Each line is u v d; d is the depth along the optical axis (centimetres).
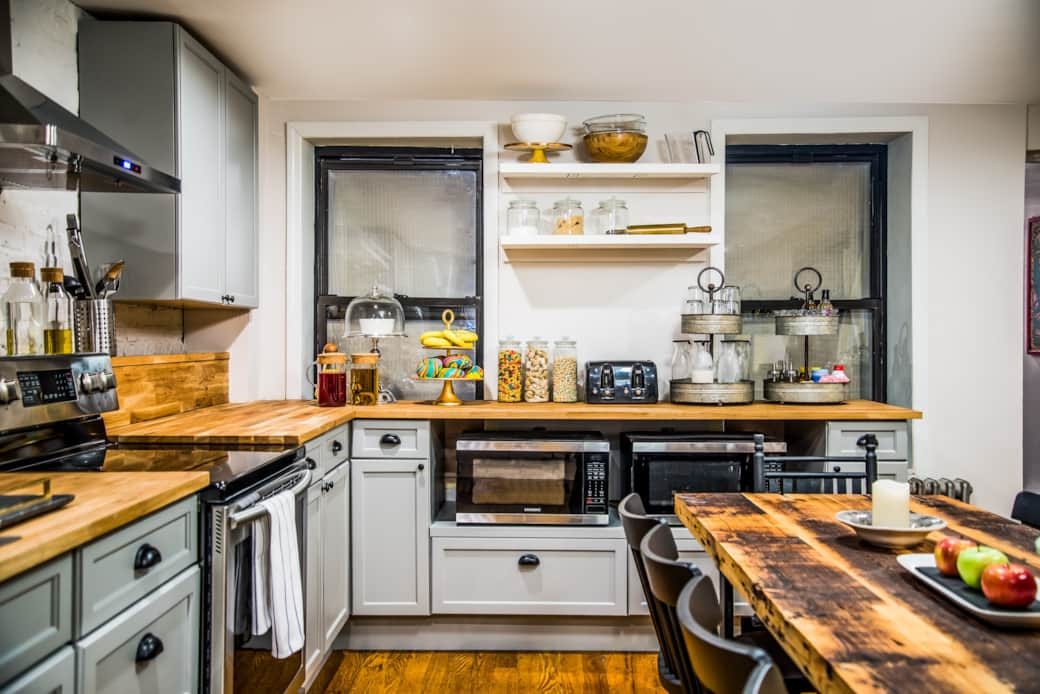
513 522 302
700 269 356
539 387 338
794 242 379
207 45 302
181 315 347
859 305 376
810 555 155
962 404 356
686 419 317
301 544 234
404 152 373
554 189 358
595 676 283
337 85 341
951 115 358
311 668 247
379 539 305
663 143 358
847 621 116
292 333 357
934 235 358
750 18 285
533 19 285
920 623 115
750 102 356
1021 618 111
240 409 314
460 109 358
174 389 296
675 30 294
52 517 131
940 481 343
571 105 358
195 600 171
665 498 307
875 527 157
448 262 376
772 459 242
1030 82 334
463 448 303
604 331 358
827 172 380
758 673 84
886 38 299
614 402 329
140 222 269
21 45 238
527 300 358
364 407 315
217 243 303
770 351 379
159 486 159
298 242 358
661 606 146
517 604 302
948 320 357
